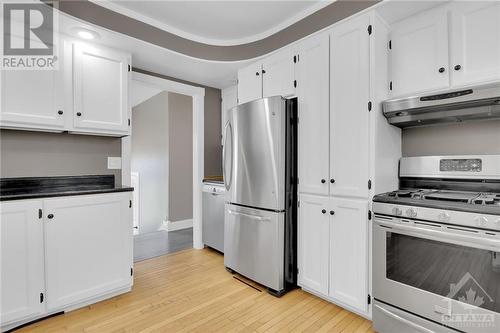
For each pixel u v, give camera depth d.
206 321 1.84
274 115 2.20
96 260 2.03
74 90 2.05
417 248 1.52
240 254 2.52
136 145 5.39
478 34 1.58
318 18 2.16
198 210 3.47
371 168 1.79
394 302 1.61
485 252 1.29
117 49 2.33
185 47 2.59
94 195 2.02
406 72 1.87
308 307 2.02
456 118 1.76
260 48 2.64
